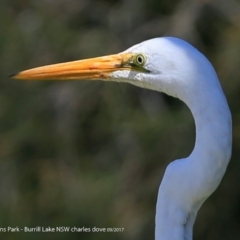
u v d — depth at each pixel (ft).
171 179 15.80
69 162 39.34
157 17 39.81
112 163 38.45
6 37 40.96
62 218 37.47
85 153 39.45
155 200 36.52
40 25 40.86
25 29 40.98
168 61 15.96
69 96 39.81
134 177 37.29
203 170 15.25
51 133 39.73
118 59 17.24
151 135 37.04
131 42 39.34
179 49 15.81
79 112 39.65
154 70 16.40
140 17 40.01
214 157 15.14
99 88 39.40
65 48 39.81
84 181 38.06
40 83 40.32
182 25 38.34
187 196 15.62
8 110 40.11
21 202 38.86
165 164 36.52
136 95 39.04
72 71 17.67
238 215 36.42
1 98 40.24
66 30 40.40
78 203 37.29
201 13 38.73
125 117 38.29
